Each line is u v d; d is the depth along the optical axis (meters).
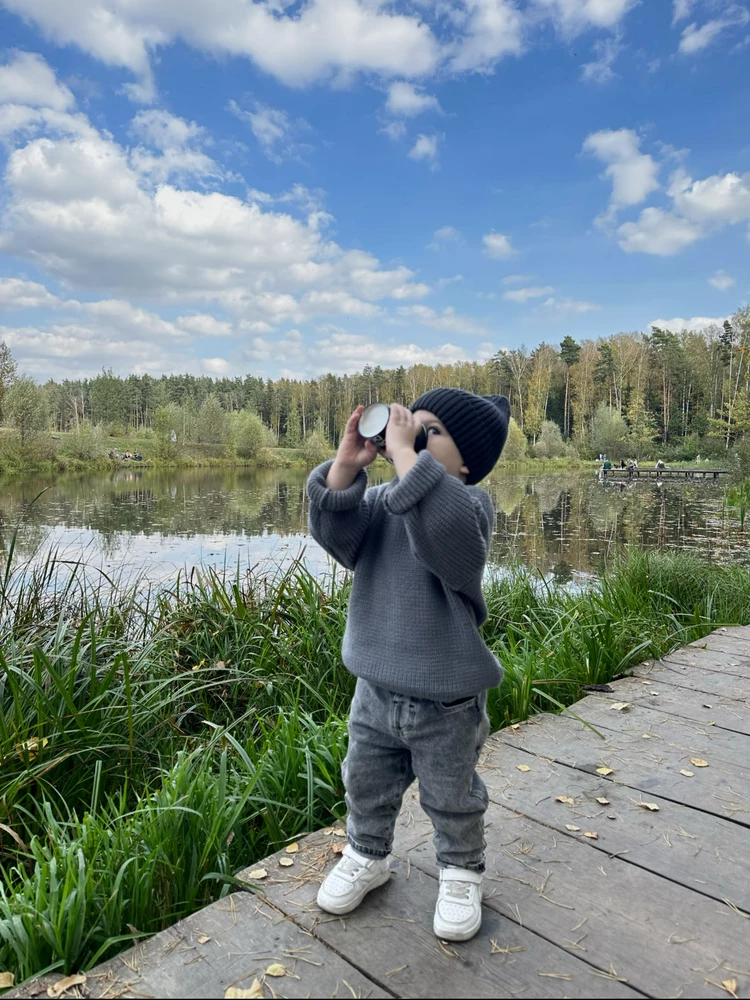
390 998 1.33
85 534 11.96
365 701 1.55
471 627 1.46
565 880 1.74
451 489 1.36
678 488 30.25
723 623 4.55
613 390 72.88
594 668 3.38
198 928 1.54
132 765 2.51
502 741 2.63
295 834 2.05
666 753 2.52
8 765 2.32
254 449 51.19
